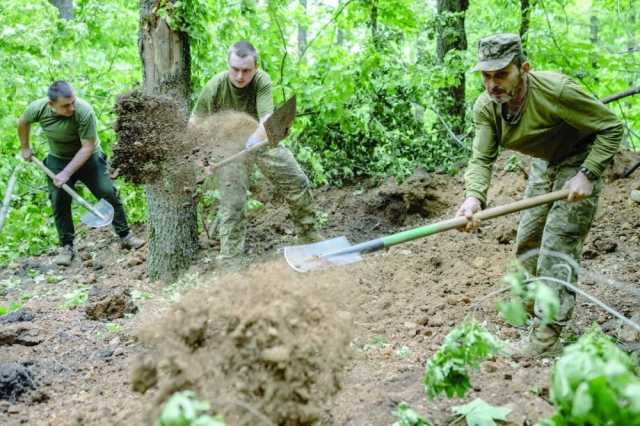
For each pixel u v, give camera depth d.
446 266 5.69
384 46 8.29
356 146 8.88
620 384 1.78
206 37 6.28
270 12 7.76
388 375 3.45
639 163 6.66
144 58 5.81
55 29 8.80
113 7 9.20
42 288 6.29
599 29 14.98
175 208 5.91
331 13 8.37
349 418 2.96
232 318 2.46
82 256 7.40
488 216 3.62
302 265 3.40
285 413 2.38
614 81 9.05
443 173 8.42
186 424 1.76
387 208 7.69
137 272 6.40
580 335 4.16
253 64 5.37
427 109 9.56
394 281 5.34
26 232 8.27
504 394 3.10
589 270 5.32
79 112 6.60
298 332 2.45
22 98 8.43
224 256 5.71
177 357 2.43
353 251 3.48
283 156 5.73
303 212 5.92
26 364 3.89
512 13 9.27
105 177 7.07
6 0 9.07
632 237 5.83
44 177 8.62
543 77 3.62
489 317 4.45
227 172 5.62
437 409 3.00
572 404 1.89
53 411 3.26
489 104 3.86
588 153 3.79
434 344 3.98
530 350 3.80
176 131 5.28
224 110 5.64
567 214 3.73
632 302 4.59
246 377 2.39
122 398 3.31
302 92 7.96
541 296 2.17
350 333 2.65
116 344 4.26
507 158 7.76
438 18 8.99
